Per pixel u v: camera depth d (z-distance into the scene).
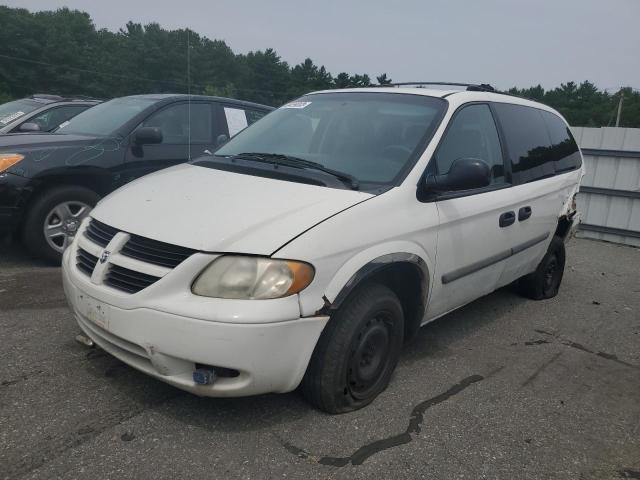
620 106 78.00
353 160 3.48
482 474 2.70
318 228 2.74
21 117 8.01
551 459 2.89
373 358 3.15
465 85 4.37
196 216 2.83
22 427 2.72
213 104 6.62
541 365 4.03
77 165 5.28
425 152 3.44
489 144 4.11
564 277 6.77
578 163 5.55
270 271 2.58
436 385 3.54
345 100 4.09
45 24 80.06
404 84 4.57
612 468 2.87
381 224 3.01
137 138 5.58
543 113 5.12
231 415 2.95
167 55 83.31
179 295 2.59
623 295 6.16
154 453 2.61
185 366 2.63
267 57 88.12
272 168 3.42
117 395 3.05
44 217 5.13
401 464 2.70
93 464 2.51
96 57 85.06
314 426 2.92
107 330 2.76
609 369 4.10
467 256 3.74
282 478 2.52
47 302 4.31
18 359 3.38
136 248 2.79
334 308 2.76
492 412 3.28
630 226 9.41
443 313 3.83
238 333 2.50
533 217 4.53
